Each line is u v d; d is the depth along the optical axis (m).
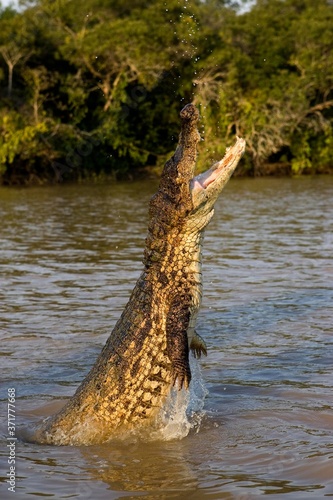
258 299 21.64
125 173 80.88
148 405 12.51
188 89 79.62
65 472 10.95
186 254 12.83
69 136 75.25
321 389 14.08
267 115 80.75
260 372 15.16
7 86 76.31
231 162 13.02
